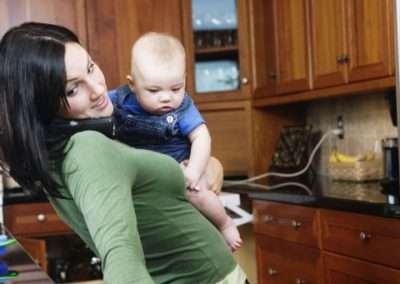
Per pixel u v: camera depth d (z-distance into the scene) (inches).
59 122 36.3
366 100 117.9
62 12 131.9
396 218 75.3
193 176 52.6
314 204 92.0
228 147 136.1
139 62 54.4
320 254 91.9
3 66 34.7
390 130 111.1
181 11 136.0
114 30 134.0
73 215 37.2
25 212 120.0
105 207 30.2
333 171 115.3
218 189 57.0
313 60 111.4
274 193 102.7
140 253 29.7
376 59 93.2
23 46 34.6
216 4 136.3
